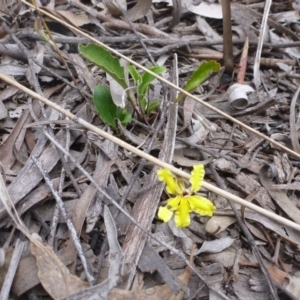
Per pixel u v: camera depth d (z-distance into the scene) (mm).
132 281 101
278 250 117
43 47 161
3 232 110
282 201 126
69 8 186
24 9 177
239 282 109
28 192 114
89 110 140
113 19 182
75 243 100
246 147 141
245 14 194
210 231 116
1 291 97
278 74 173
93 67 157
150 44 173
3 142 127
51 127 131
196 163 129
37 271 100
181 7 189
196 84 127
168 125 130
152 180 118
